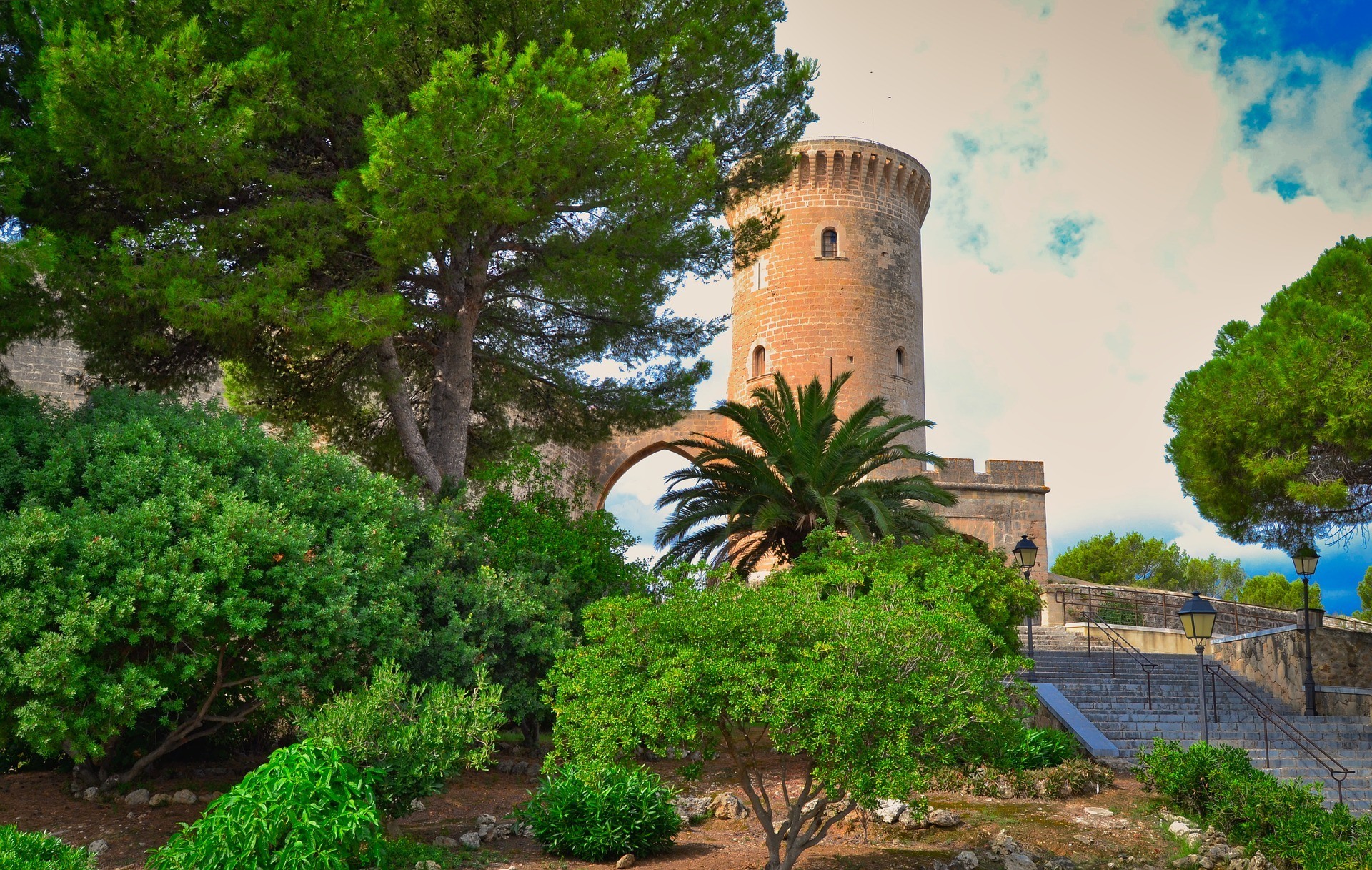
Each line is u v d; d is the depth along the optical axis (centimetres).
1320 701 1798
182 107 1205
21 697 881
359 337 1327
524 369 1934
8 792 1113
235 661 1109
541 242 1638
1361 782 1445
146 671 938
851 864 934
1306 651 1786
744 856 947
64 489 1001
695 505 2123
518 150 1341
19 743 1215
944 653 840
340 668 1033
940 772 875
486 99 1298
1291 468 1723
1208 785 1128
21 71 1313
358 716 877
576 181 1452
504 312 1892
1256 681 1992
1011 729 853
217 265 1324
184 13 1389
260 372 1619
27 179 1121
